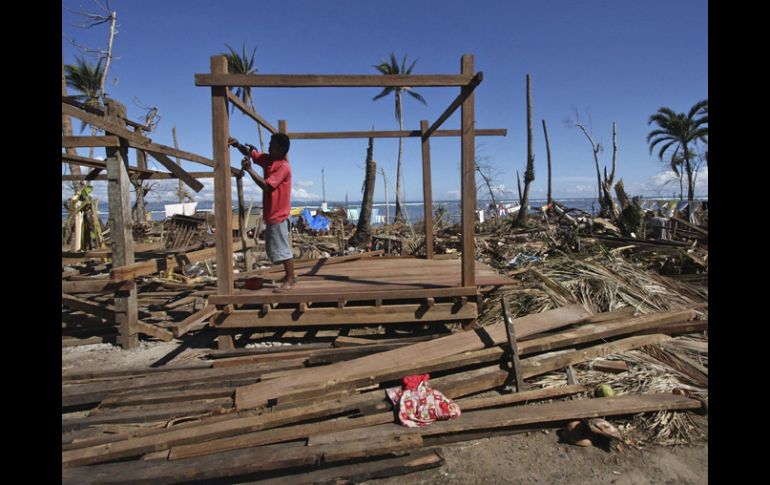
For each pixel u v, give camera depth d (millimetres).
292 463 2701
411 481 2705
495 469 2791
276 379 3750
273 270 7227
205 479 2639
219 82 4367
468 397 3686
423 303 4992
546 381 3801
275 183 4770
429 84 4504
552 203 21984
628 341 4305
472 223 4906
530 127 20875
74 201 8602
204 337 5441
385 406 3324
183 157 6293
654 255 9133
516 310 5410
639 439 3037
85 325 5668
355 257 8633
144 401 3549
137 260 7844
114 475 2623
